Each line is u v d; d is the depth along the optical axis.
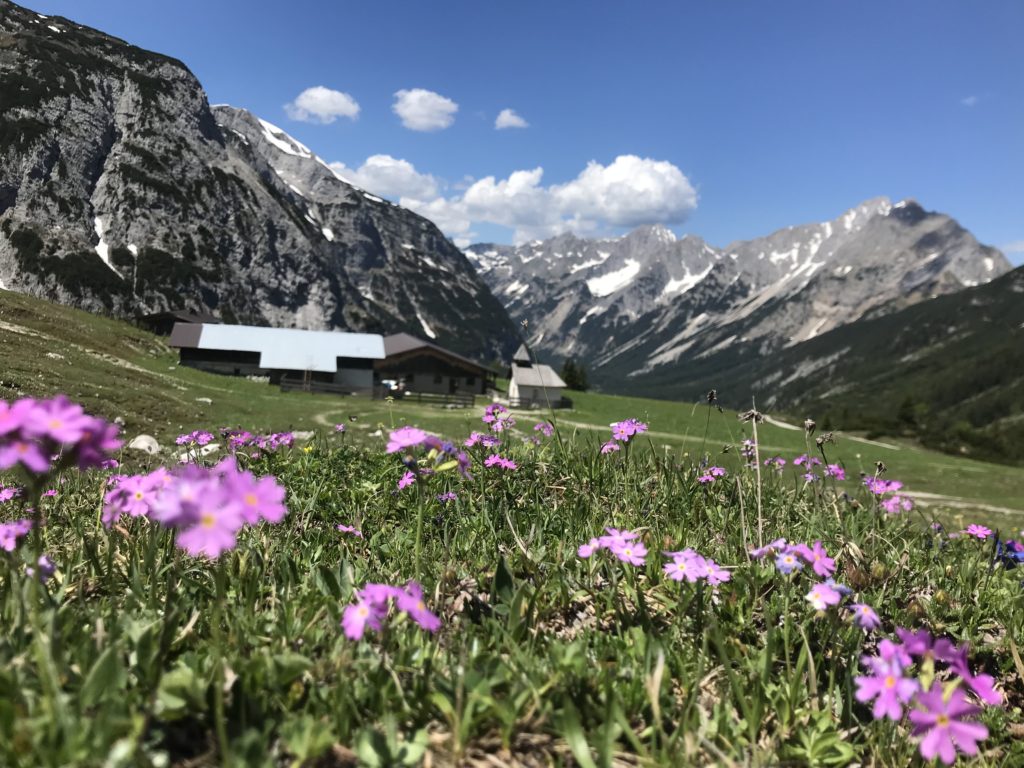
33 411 0.18
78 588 0.28
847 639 0.29
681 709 0.25
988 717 0.29
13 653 0.21
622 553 0.28
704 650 0.25
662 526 0.40
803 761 0.24
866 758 0.25
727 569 0.33
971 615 0.36
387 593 0.21
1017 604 0.38
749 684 0.26
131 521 0.37
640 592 0.30
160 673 0.21
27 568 0.27
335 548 0.37
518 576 0.33
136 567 0.28
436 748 0.21
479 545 0.37
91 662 0.21
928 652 0.20
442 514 0.41
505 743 0.21
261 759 0.18
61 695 0.18
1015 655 0.30
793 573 0.31
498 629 0.26
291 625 0.25
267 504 0.16
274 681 0.21
